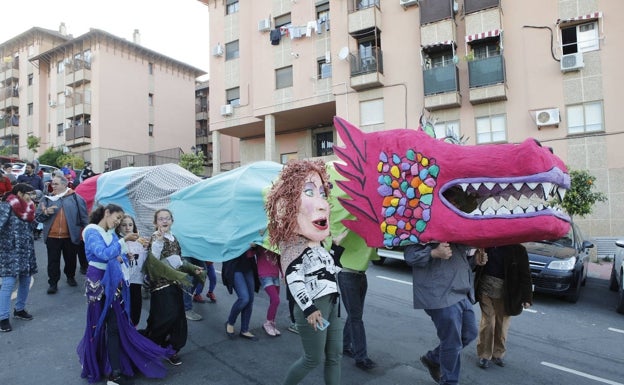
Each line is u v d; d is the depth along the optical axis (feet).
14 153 111.86
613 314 22.77
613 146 44.42
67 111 97.66
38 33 110.32
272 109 68.18
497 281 14.30
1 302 16.29
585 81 45.73
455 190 11.44
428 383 13.02
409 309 21.17
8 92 115.24
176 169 22.24
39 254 30.91
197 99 122.62
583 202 36.70
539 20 47.96
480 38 49.67
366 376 13.46
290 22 68.69
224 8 76.89
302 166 10.31
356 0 59.11
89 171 47.85
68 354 14.43
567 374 14.40
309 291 9.59
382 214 10.99
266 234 15.08
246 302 15.93
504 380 13.67
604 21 45.19
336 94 60.13
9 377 12.71
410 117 54.75
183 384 12.53
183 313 13.65
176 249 14.52
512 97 48.85
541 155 8.91
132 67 100.17
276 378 13.04
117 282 12.31
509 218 9.30
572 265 24.18
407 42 55.31
